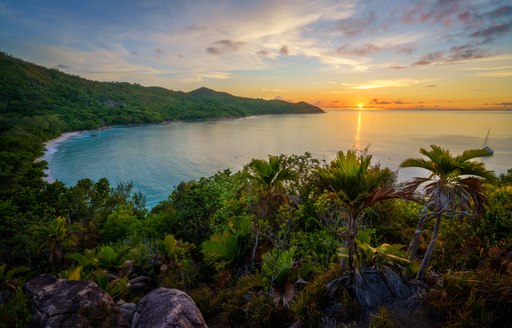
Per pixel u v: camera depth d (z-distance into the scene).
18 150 79.88
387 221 10.55
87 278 10.04
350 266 5.43
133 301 8.45
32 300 5.85
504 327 4.02
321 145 150.12
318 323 4.99
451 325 4.14
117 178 81.75
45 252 17.75
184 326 5.13
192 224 14.57
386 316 4.50
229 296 7.45
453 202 5.66
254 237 9.46
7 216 23.03
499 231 6.95
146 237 16.22
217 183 15.48
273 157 9.61
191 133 198.50
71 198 30.61
